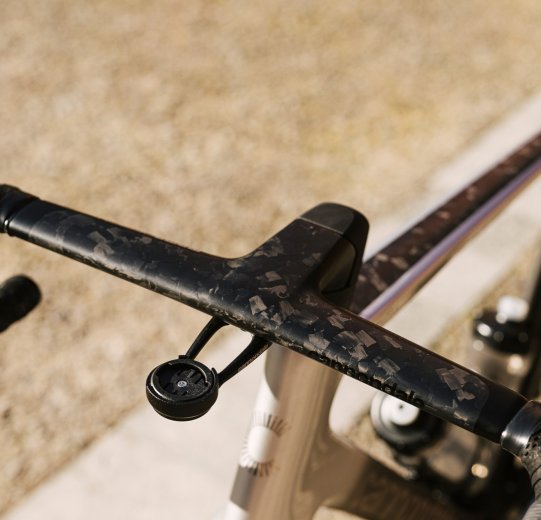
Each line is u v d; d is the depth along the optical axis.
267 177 3.73
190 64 4.68
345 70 4.77
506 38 5.35
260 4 5.56
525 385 1.57
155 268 0.73
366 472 1.16
